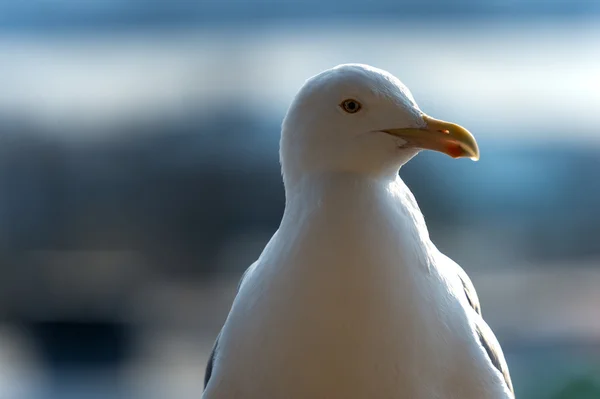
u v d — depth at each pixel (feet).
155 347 30.99
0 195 32.30
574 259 30.58
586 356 25.40
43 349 31.09
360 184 10.81
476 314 11.92
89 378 30.07
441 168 29.94
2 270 31.96
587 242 30.50
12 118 32.76
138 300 31.78
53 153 32.48
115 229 32.17
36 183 32.40
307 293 10.47
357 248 10.50
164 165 32.35
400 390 10.36
